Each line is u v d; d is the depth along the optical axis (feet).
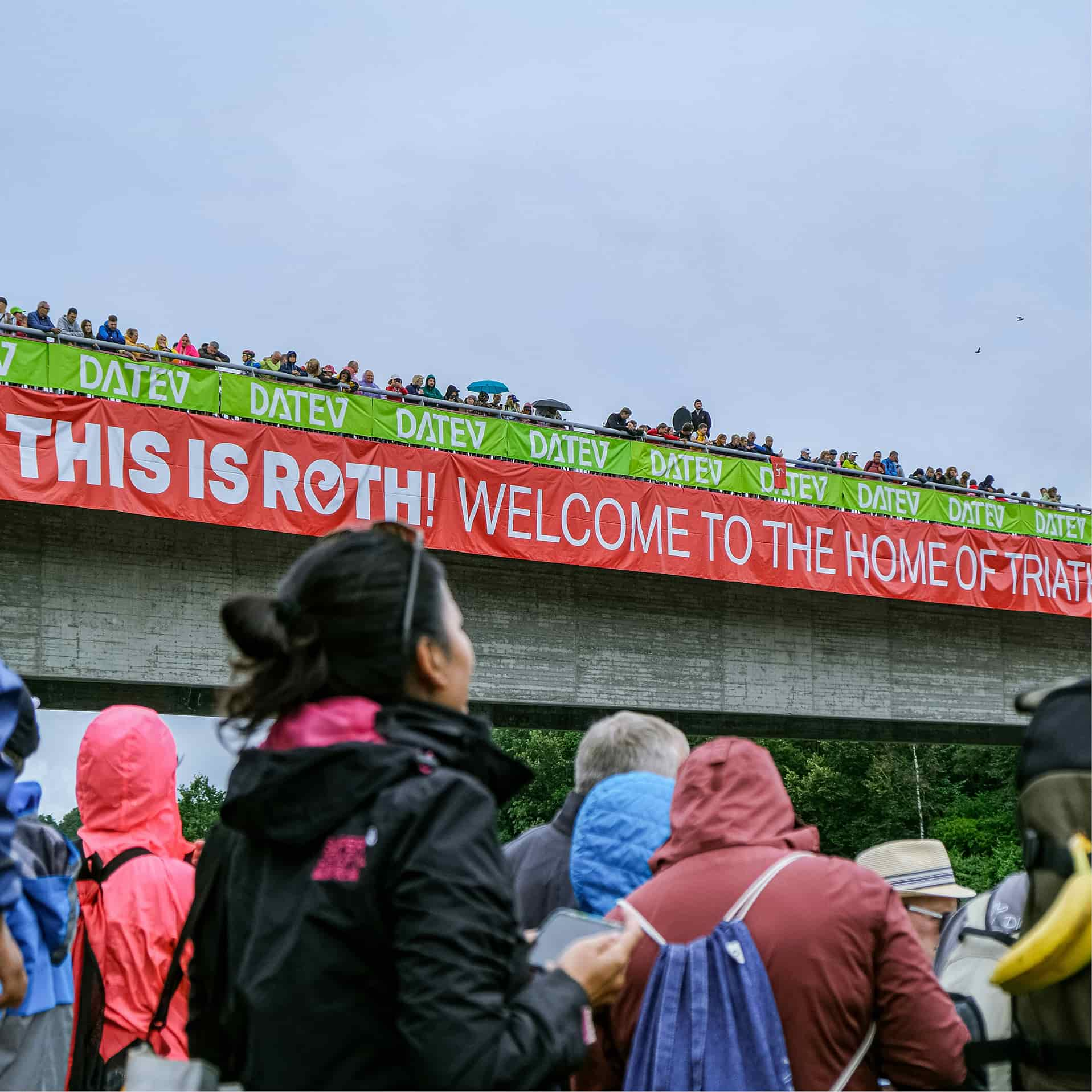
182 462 46.50
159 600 51.26
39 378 44.42
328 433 50.08
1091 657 78.95
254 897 5.71
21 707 10.37
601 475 56.34
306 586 6.06
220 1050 6.12
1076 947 7.02
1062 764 7.59
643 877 9.61
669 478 58.18
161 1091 5.90
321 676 5.90
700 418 74.02
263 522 47.93
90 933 12.73
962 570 65.72
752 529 59.93
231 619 6.07
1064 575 68.69
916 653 72.49
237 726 6.07
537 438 54.95
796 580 60.85
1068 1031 7.42
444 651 6.20
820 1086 7.56
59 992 11.09
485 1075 5.02
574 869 9.89
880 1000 7.84
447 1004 5.07
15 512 48.91
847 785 136.98
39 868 10.68
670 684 64.49
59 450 44.16
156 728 13.73
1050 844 7.56
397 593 6.05
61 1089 11.03
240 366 48.34
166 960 12.73
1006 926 10.32
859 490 63.21
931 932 13.88
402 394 52.21
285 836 5.51
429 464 51.90
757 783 8.57
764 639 67.77
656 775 10.14
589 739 11.18
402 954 5.21
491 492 53.31
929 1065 7.70
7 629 48.24
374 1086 5.25
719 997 7.64
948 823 135.85
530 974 5.83
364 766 5.51
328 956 5.31
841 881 7.95
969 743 80.84
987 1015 9.55
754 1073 7.45
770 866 8.08
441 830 5.37
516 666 60.29
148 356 55.83
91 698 54.03
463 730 5.97
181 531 52.11
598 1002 5.86
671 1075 7.51
